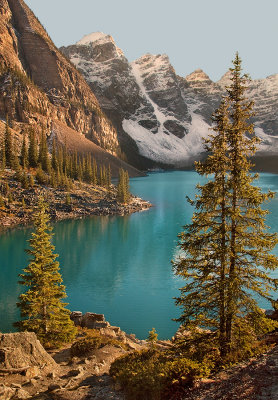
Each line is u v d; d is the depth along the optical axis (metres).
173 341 27.58
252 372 13.45
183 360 15.66
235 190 18.72
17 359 18.67
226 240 18.89
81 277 58.91
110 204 133.38
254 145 18.53
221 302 18.45
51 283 29.84
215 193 18.75
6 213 104.69
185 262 19.64
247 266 19.02
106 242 84.19
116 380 16.09
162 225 104.94
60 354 24.53
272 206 128.38
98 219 114.44
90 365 20.00
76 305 47.28
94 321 34.75
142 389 14.16
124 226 103.75
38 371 18.38
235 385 12.74
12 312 44.31
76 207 125.06
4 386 15.90
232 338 18.61
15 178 127.38
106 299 49.41
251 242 18.47
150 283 55.94
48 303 29.34
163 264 66.19
